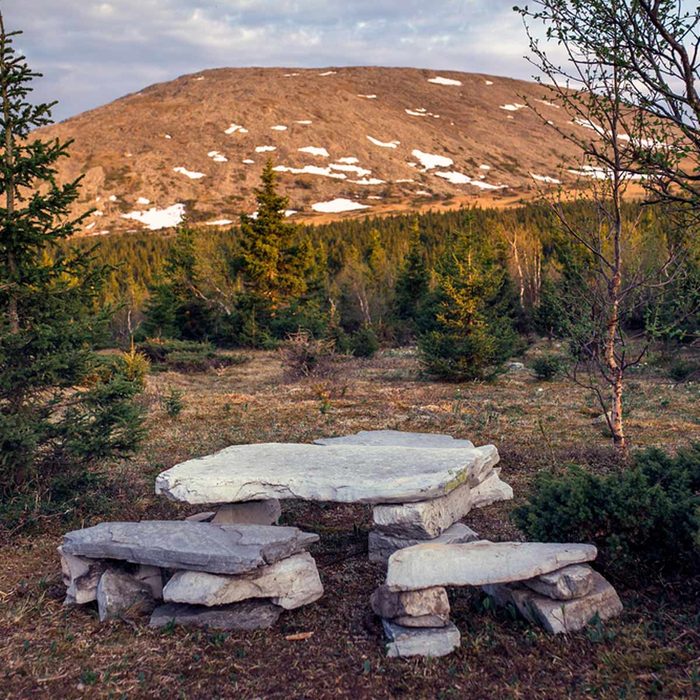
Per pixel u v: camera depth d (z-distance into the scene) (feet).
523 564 17.21
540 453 36.47
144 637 17.93
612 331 33.68
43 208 26.32
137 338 118.21
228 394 65.21
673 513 18.71
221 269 140.97
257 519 24.29
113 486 31.19
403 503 22.25
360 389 66.44
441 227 272.72
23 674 16.26
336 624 18.40
